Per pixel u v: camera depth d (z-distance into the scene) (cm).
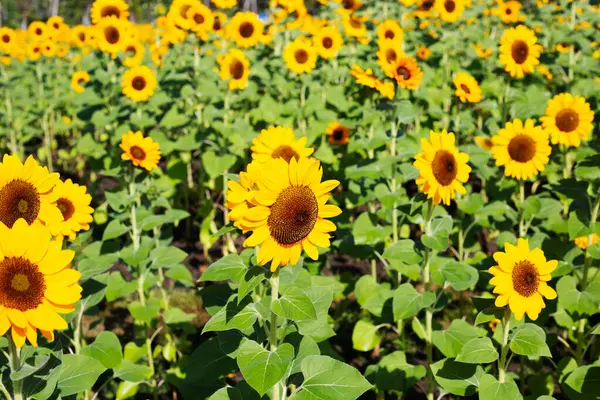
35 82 483
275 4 405
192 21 321
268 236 150
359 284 237
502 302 173
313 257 151
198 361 192
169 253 230
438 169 193
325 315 167
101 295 203
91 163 339
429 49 359
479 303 200
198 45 331
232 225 157
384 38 330
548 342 221
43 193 160
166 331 236
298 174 150
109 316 273
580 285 223
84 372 174
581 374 193
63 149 460
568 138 248
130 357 225
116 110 323
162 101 321
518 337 177
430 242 200
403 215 249
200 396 201
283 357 153
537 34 432
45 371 157
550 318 257
